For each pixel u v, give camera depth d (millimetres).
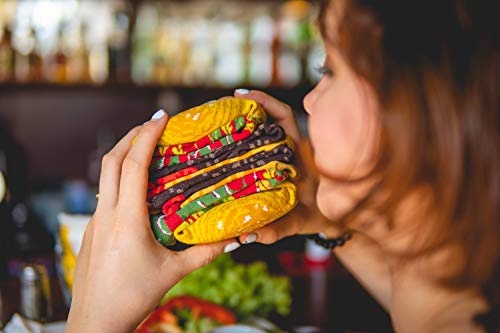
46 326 812
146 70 1817
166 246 544
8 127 1996
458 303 475
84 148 2039
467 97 415
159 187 529
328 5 481
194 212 524
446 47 417
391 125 431
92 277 529
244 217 513
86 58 1779
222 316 824
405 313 510
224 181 519
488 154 414
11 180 1624
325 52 496
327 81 501
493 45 415
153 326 791
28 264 897
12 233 1394
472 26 417
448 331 476
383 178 454
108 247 525
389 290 654
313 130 493
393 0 430
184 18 1827
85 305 527
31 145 2016
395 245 493
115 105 2033
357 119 460
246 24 1826
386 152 442
